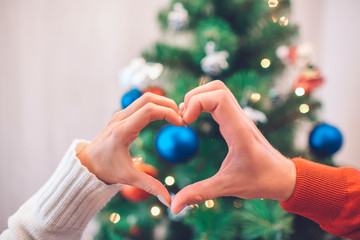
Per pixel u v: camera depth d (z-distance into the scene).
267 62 0.80
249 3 0.80
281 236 0.77
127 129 0.49
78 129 1.13
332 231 0.54
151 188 0.51
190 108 0.50
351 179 0.53
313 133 0.81
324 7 1.13
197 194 0.50
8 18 1.03
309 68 0.84
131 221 0.87
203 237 0.77
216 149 0.79
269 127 0.81
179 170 0.82
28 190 1.13
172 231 0.90
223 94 0.50
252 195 0.52
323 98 1.19
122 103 0.78
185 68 0.83
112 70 1.11
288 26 0.82
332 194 0.52
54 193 0.51
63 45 1.07
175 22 0.81
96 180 0.51
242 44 0.83
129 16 1.09
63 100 1.10
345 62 1.09
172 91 0.85
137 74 0.81
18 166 1.11
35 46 1.06
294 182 0.52
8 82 1.06
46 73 1.08
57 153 1.13
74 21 1.07
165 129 0.70
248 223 0.77
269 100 0.83
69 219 0.52
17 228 0.52
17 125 1.09
